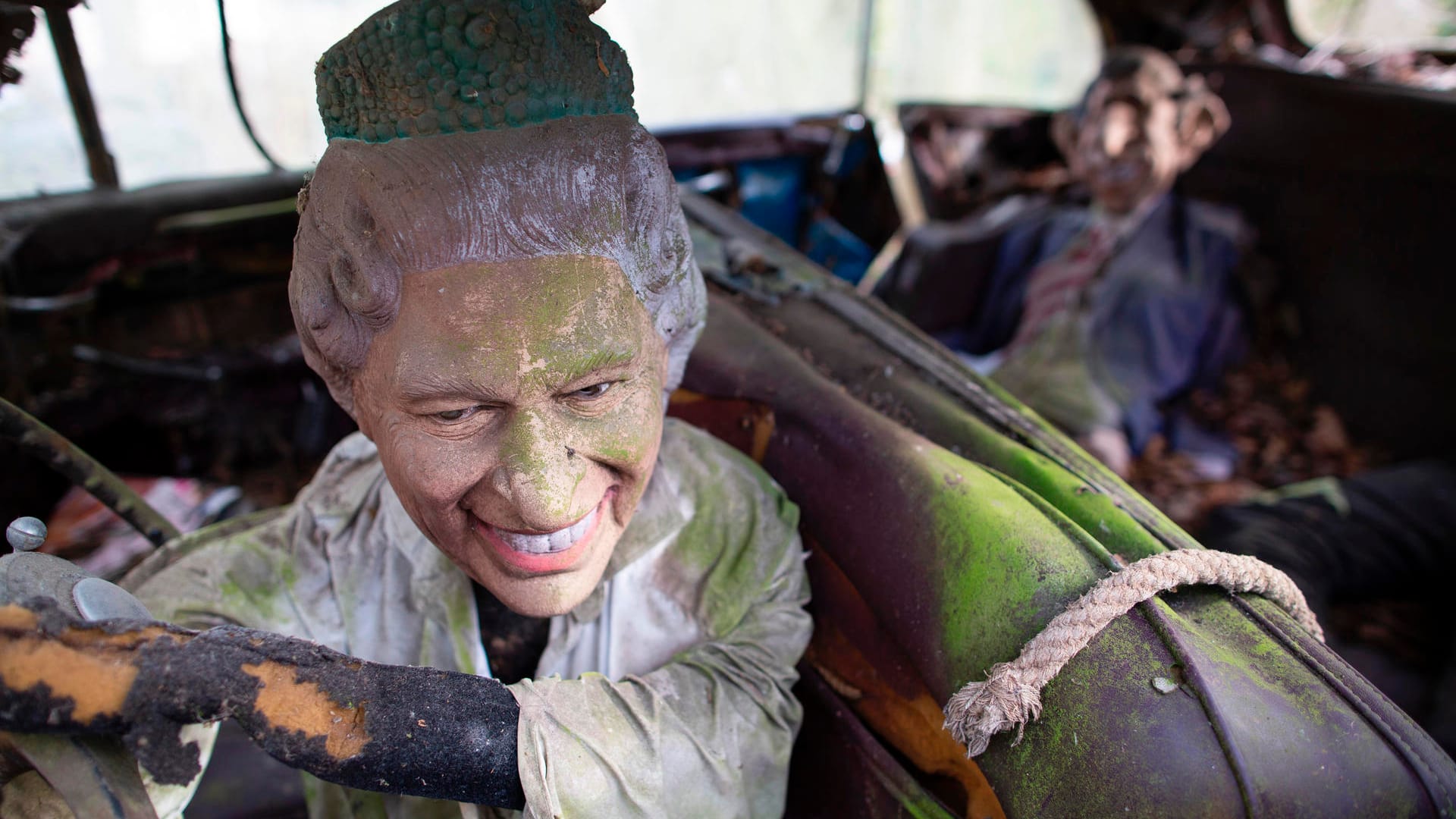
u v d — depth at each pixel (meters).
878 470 1.04
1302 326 3.21
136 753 0.64
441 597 0.95
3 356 1.94
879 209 3.73
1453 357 2.84
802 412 1.15
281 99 2.65
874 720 1.06
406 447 0.77
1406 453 2.95
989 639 0.87
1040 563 0.88
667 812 0.81
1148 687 0.76
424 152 0.72
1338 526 2.16
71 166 2.43
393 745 0.71
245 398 2.34
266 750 0.68
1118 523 0.96
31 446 1.05
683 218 0.86
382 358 0.76
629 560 0.96
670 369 0.92
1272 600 0.88
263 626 0.95
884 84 3.78
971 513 0.95
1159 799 0.72
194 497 2.14
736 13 3.52
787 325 1.33
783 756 0.92
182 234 2.33
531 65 0.73
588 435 0.77
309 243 0.79
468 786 0.74
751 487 1.03
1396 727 0.75
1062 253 3.11
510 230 0.72
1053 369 2.90
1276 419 3.01
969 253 3.34
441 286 0.72
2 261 1.95
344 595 0.97
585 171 0.74
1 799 0.70
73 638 0.64
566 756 0.77
